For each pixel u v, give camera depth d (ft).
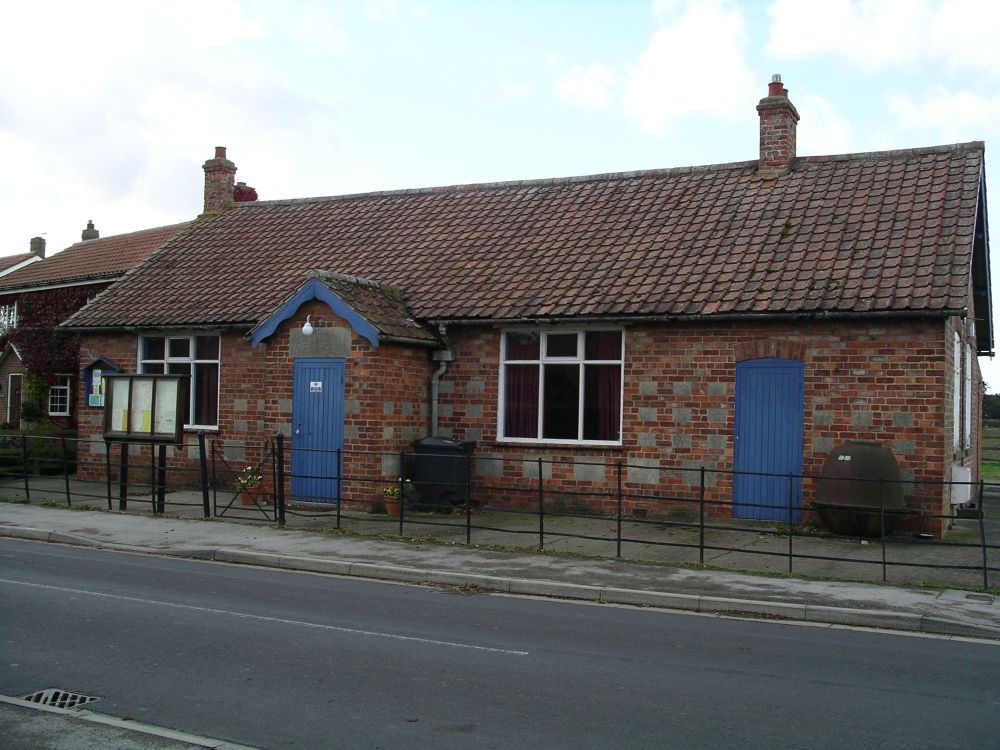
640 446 50.98
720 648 26.73
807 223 52.60
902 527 44.86
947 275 44.73
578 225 60.80
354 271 62.59
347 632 27.68
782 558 39.93
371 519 49.47
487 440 55.16
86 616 29.09
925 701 21.70
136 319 64.18
